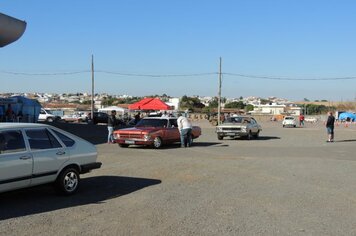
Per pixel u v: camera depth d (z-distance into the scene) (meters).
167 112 60.09
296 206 8.46
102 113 57.72
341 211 8.09
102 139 26.84
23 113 40.88
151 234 6.44
